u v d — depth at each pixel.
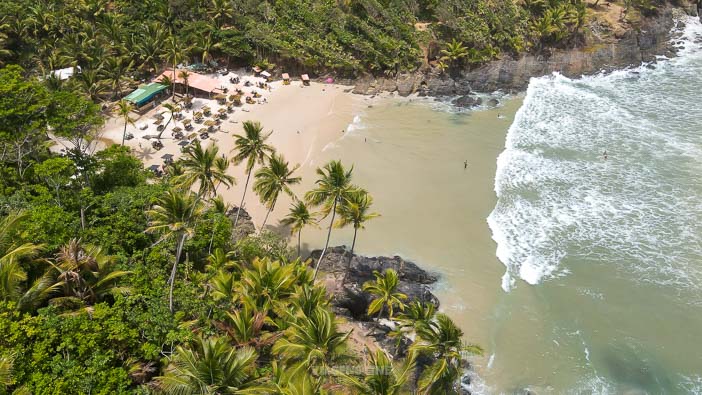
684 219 54.75
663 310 45.09
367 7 88.75
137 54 78.31
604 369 40.47
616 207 56.94
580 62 89.94
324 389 28.27
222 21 85.88
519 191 59.94
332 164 43.53
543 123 74.06
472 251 51.81
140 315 31.30
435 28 90.38
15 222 33.34
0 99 44.59
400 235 53.88
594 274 48.78
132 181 49.31
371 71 84.69
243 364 26.72
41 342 27.23
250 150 49.28
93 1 83.00
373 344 41.28
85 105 49.47
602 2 104.19
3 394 24.53
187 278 38.44
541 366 40.78
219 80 80.69
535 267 49.66
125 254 38.88
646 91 82.69
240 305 36.19
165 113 71.56
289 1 89.25
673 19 105.06
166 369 28.70
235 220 53.00
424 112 77.00
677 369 40.34
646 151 66.44
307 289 36.16
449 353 31.78
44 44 75.75
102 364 27.11
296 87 81.69
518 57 88.94
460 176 62.59
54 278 32.09
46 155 47.88
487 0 94.50
